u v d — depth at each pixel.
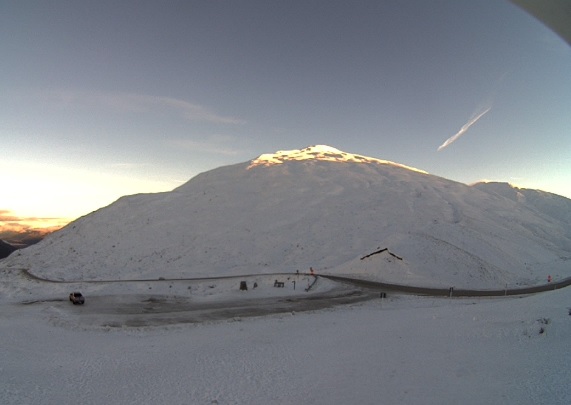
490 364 13.45
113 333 25.64
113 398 13.60
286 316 29.89
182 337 23.34
